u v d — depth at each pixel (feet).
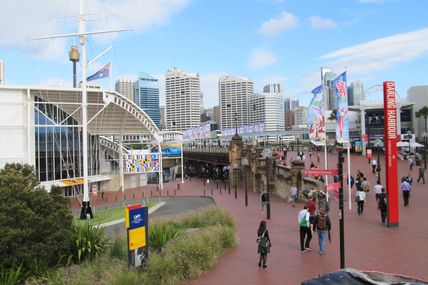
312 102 105.29
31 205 49.34
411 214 80.12
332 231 68.59
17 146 179.52
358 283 27.14
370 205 93.86
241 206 116.06
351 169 161.58
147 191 217.56
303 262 51.57
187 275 46.83
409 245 57.21
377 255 52.80
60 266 47.73
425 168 152.46
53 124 187.52
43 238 47.93
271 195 144.97
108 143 250.16
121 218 121.60
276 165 140.77
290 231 72.49
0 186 51.19
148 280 43.34
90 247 51.13
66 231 50.55
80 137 216.13
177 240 54.80
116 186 239.30
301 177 117.60
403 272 45.62
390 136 70.28
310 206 60.18
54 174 198.08
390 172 69.87
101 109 191.21
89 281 41.01
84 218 122.42
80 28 130.00
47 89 181.16
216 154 260.62
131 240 45.24
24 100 180.96
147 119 226.58
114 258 48.88
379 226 70.90
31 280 42.91
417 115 289.53
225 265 51.88
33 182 58.85
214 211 81.82
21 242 45.60
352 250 55.98
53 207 51.60
